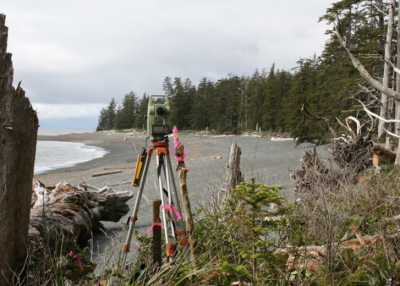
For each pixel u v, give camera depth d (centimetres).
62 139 8269
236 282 224
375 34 2120
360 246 256
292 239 241
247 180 650
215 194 365
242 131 6750
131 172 1786
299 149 2633
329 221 233
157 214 229
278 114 5484
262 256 223
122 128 11131
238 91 7488
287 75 6731
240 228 263
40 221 402
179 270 216
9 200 205
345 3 1552
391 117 1526
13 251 210
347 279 208
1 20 201
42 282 213
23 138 212
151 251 267
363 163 768
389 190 388
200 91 8388
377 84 510
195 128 8412
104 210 628
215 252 270
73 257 229
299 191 389
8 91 202
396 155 718
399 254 225
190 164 1919
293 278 219
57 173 2020
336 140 834
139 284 219
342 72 2408
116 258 269
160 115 284
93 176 1758
